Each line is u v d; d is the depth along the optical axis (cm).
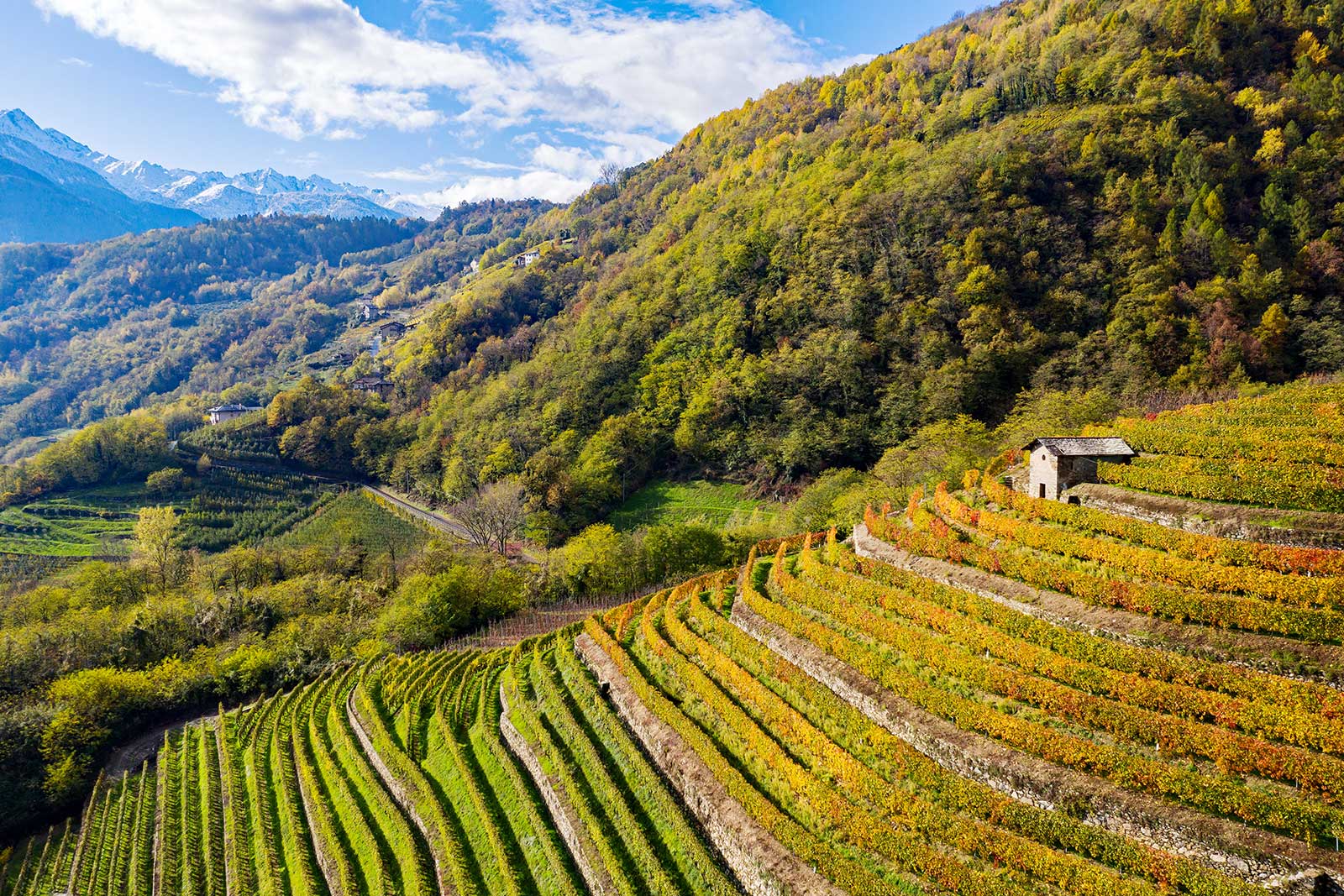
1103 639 3350
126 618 8938
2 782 6109
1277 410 5966
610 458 13612
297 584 10219
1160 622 3347
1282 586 3186
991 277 12050
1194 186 12031
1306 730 2577
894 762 3272
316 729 6300
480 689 6109
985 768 3002
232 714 7275
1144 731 2842
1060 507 4522
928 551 4806
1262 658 2981
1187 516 4125
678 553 9350
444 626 8538
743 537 9694
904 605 4238
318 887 4459
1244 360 9612
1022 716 3200
